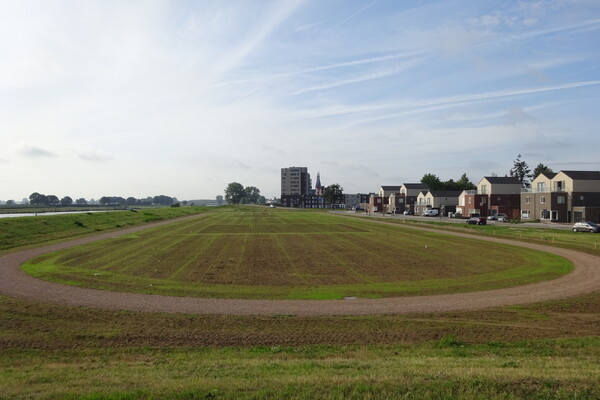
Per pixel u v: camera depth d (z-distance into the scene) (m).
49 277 27.97
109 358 14.05
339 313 19.45
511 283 26.42
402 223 90.94
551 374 10.72
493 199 111.44
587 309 20.19
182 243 49.16
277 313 19.42
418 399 9.38
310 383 10.20
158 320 18.28
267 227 76.31
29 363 13.52
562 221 86.94
